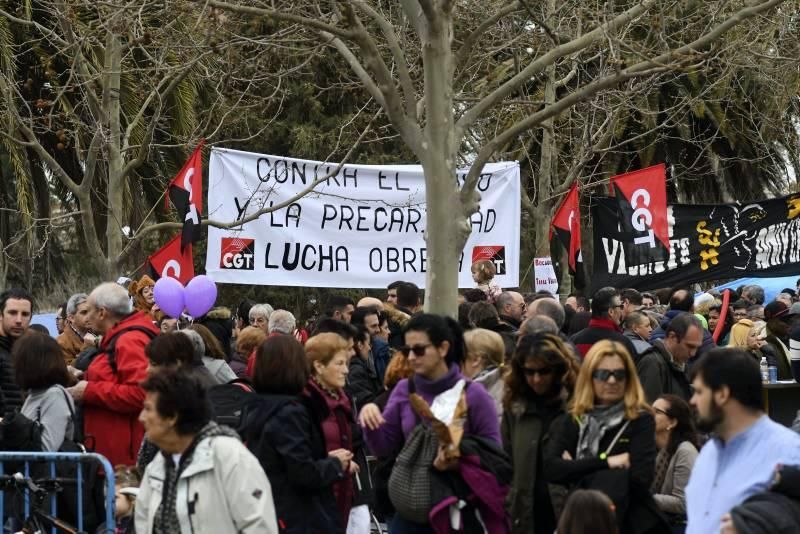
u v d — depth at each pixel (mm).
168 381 7172
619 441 8102
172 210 27766
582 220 32031
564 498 8289
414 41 19281
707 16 19156
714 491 6457
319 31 14562
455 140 13836
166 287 13219
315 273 16547
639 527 8086
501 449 8438
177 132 23688
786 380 16641
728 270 18375
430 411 8125
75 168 26297
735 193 35156
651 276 17953
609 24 14289
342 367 9617
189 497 7102
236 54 16484
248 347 12469
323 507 8945
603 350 8188
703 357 6566
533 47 19609
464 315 13844
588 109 22688
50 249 38062
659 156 32656
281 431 8602
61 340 13898
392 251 16859
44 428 9984
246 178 16219
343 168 16672
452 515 8281
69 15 16078
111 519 9086
